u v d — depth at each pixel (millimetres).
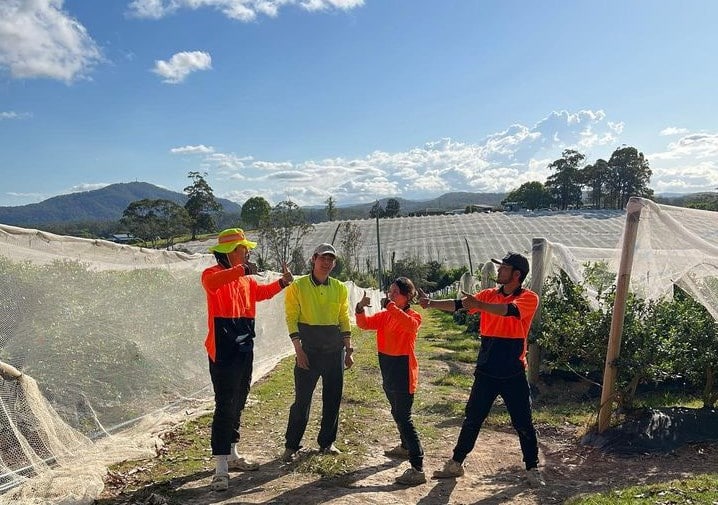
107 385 5887
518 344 4918
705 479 4664
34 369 5102
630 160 135625
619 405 6523
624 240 6191
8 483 4320
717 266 6445
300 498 4406
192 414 6977
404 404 4965
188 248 75750
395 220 108812
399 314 4965
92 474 4602
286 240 67188
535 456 4918
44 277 5281
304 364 5168
